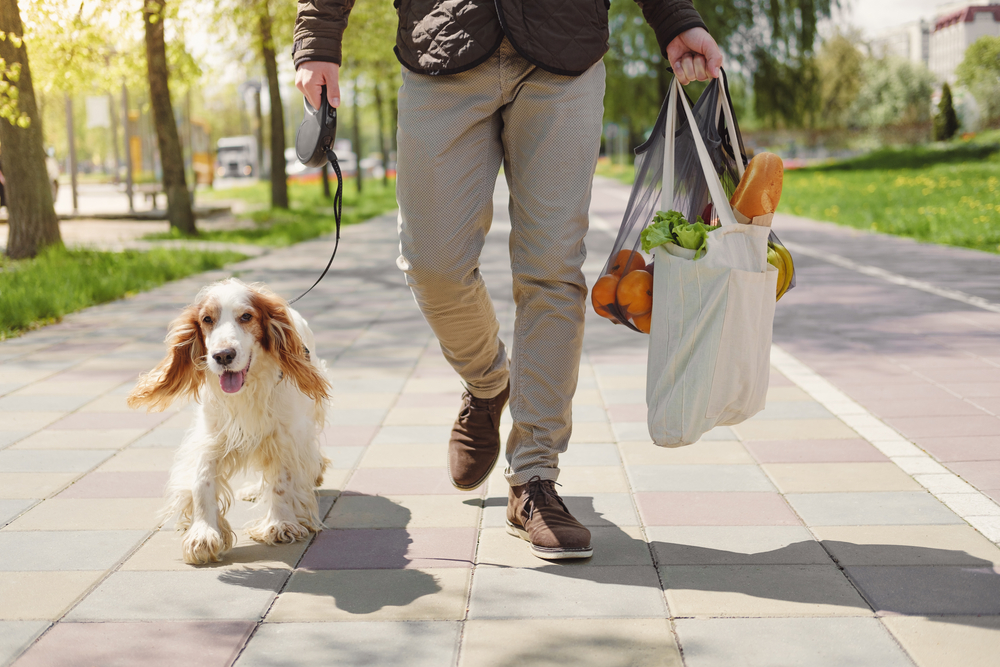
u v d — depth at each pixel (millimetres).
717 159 3109
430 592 2619
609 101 37156
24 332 7359
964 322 6871
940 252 11523
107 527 3213
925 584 2600
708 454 3949
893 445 3994
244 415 3012
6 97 11633
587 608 2492
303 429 3131
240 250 13758
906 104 72000
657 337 2764
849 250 12016
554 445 3006
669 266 2715
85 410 4914
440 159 2791
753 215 2771
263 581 2730
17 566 2863
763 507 3289
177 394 3088
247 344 2922
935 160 34125
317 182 50656
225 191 42031
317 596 2611
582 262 2963
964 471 3623
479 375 3244
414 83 2822
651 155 3115
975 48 65500
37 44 12930
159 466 3938
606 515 3248
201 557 2848
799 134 62906
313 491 3180
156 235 15883
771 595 2551
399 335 7086
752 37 34344
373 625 2416
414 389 5305
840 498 3359
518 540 3027
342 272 11266
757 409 2869
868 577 2654
